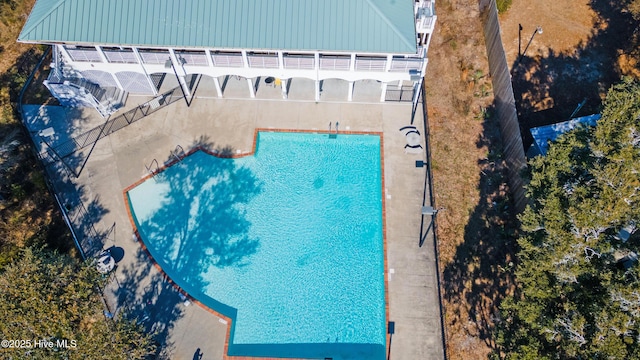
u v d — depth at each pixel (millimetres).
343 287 25500
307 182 28766
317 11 25891
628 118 20281
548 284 19422
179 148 29859
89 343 19641
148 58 28156
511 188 27906
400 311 24672
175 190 28531
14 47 33438
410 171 28859
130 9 26156
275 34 25828
